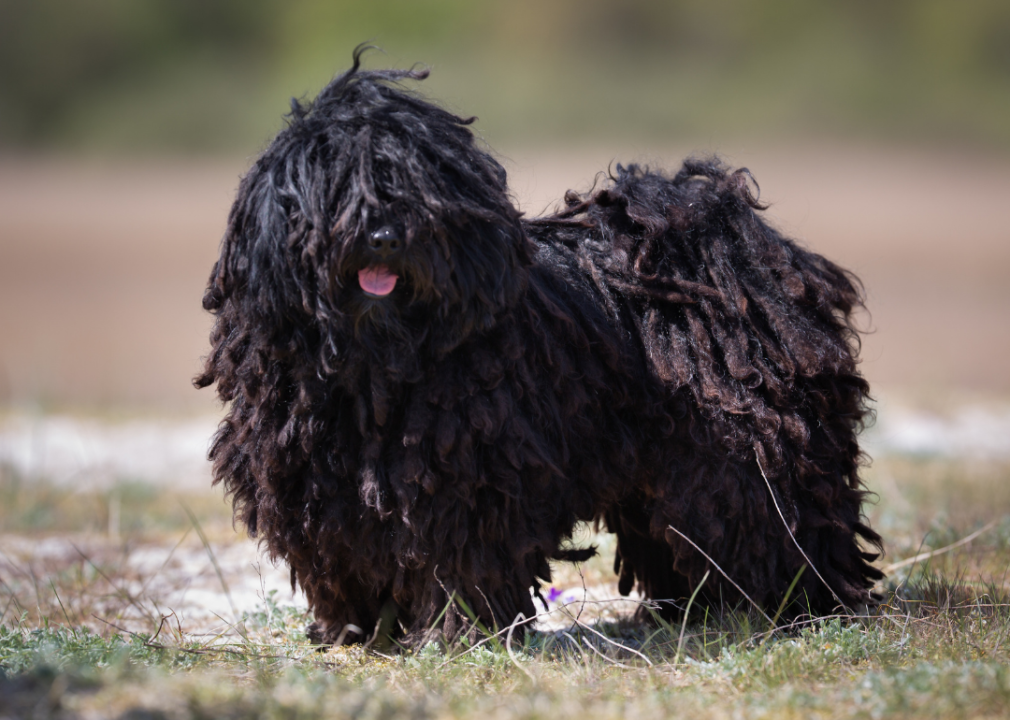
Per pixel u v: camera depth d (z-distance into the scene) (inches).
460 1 4151.1
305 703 292.7
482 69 3703.3
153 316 1662.2
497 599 357.1
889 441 810.8
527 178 2591.0
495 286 336.8
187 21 4520.2
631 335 374.0
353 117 336.5
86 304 1766.7
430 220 324.2
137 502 690.8
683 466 372.5
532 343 351.3
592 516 379.2
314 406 342.3
